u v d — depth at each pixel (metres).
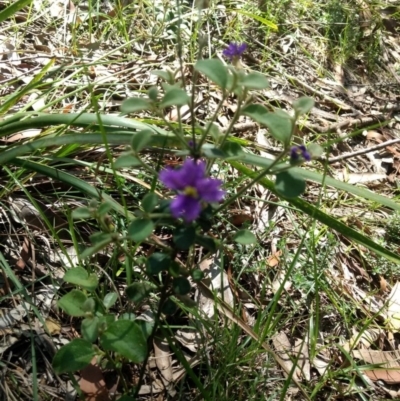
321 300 0.50
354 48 0.79
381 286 0.53
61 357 0.32
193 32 0.71
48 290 0.44
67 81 0.60
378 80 0.78
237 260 0.49
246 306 0.48
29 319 0.41
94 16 0.72
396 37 0.86
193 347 0.44
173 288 0.33
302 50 0.77
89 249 0.30
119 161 0.30
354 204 0.60
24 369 0.40
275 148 0.60
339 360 0.47
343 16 0.82
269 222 0.54
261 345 0.40
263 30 0.76
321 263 0.52
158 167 0.41
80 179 0.46
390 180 0.65
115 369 0.38
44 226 0.48
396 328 0.50
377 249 0.44
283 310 0.48
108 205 0.32
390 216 0.59
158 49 0.69
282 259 0.51
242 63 0.72
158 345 0.43
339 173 0.63
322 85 0.74
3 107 0.48
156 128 0.49
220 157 0.31
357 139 0.68
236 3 0.78
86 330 0.32
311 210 0.45
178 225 0.31
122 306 0.44
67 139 0.45
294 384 0.44
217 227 0.52
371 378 0.46
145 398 0.41
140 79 0.64
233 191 0.55
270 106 0.66
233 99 0.65
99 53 0.66
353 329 0.49
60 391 0.39
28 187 0.50
